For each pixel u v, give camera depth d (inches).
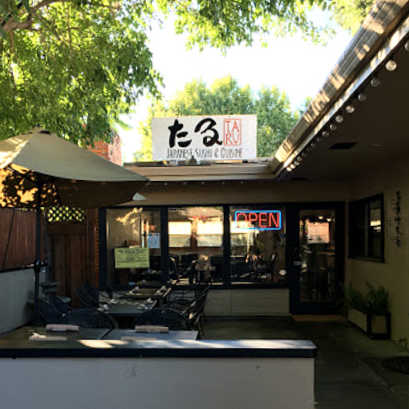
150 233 347.6
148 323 170.6
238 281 341.7
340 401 168.2
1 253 273.4
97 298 270.2
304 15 277.7
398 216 244.1
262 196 342.6
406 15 93.3
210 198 344.8
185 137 320.5
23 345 108.6
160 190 346.9
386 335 259.8
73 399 105.4
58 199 186.4
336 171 289.9
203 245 345.1
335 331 283.9
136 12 255.8
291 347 102.3
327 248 339.6
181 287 341.1
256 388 102.2
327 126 172.6
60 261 343.6
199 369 103.3
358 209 322.0
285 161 265.3
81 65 241.6
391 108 151.6
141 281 323.9
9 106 249.0
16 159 122.2
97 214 346.9
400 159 240.8
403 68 114.7
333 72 133.8
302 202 340.8
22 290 289.0
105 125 261.3
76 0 230.5
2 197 183.5
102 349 104.8
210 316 338.3
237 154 318.7
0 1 168.4
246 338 269.7
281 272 340.8
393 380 189.6
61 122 255.8
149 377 104.2
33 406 106.1
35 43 274.2
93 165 137.5
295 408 101.5
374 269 282.2
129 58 249.8
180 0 265.4
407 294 234.1
